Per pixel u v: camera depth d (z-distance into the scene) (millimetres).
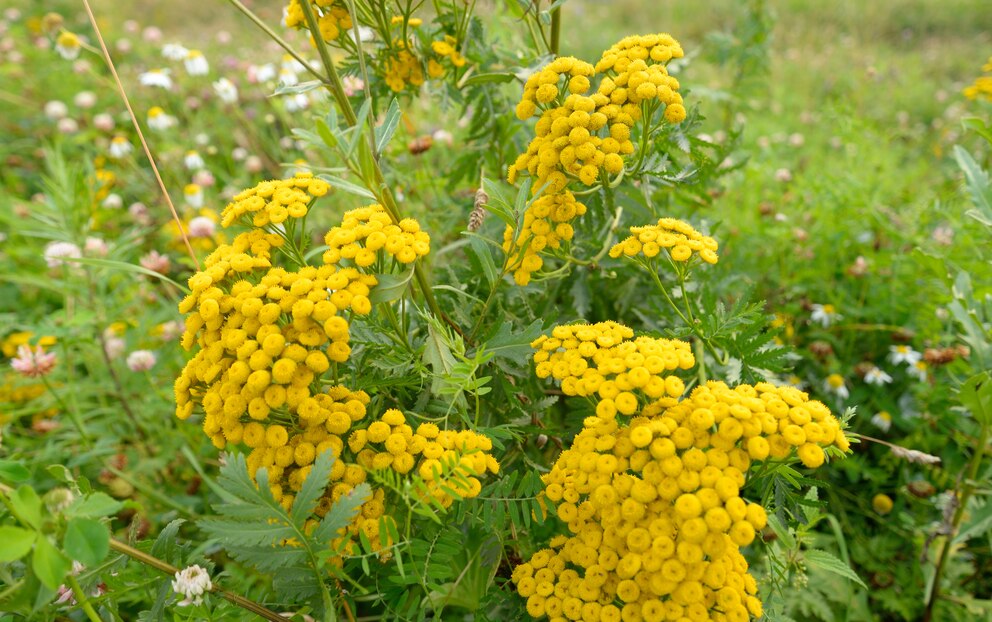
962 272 388
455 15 396
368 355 298
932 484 474
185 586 249
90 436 504
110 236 667
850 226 615
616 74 320
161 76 720
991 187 387
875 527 476
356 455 263
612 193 343
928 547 394
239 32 1382
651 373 249
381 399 306
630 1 1670
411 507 235
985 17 1544
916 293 560
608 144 292
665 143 349
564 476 261
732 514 220
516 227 294
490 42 458
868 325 554
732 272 534
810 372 538
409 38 398
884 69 1115
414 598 261
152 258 535
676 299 392
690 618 225
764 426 232
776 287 592
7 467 236
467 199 461
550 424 356
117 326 554
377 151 285
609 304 441
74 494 251
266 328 244
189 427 499
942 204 591
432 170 594
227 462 231
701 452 231
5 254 673
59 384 534
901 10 1589
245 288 255
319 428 253
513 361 325
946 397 459
